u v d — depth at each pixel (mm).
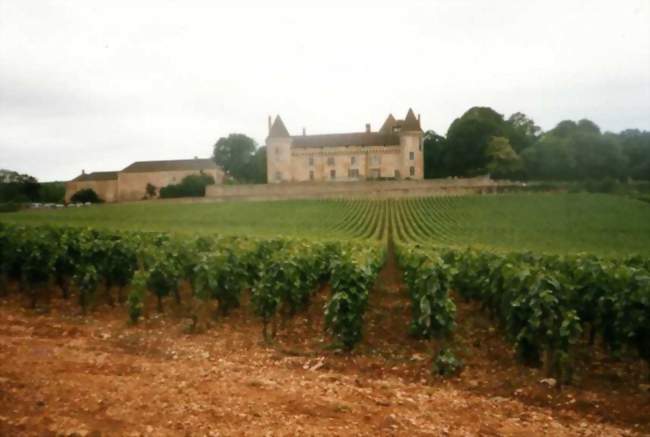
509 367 10711
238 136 118750
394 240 37312
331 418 7152
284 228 54656
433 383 9484
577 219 60031
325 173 102062
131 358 10031
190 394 7812
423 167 105062
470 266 17938
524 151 95500
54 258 16266
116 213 70000
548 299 9820
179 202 83375
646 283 10281
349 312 11711
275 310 12617
